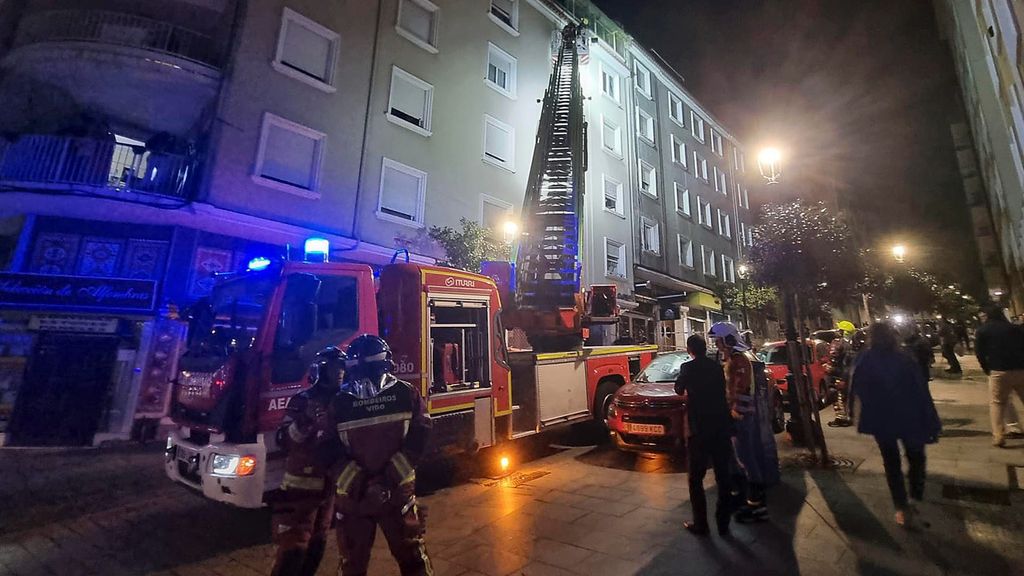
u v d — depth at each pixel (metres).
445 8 16.09
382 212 13.40
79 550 3.99
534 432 6.61
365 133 13.34
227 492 3.78
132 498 5.49
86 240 10.33
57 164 9.94
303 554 2.88
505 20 18.72
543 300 9.08
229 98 10.95
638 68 25.09
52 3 11.12
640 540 3.82
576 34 19.03
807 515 4.16
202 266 10.77
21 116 10.94
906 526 3.76
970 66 16.83
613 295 8.51
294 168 12.00
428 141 14.94
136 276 10.35
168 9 11.77
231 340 4.47
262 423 3.87
